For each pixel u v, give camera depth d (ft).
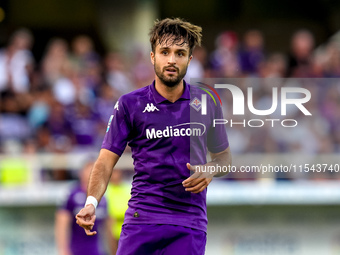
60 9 196.13
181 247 52.75
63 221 93.25
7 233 116.37
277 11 205.05
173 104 53.83
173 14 203.21
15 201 116.67
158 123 53.31
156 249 53.11
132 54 176.86
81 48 161.07
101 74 155.33
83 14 196.75
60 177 123.75
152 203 53.11
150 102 53.78
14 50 145.59
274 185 117.50
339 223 119.96
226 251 118.93
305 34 163.53
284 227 119.44
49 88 143.95
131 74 157.38
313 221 119.96
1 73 140.77
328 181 117.60
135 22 194.90
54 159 121.80
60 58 147.43
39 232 116.78
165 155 53.26
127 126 53.83
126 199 101.35
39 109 134.10
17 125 133.80
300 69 156.35
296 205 119.24
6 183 119.34
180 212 53.16
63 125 133.69
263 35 203.72
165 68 52.70
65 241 93.20
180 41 52.75
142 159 53.67
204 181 53.01
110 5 195.21
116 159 53.62
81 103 138.92
